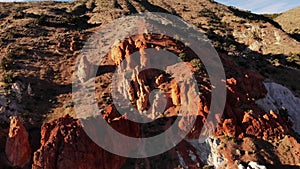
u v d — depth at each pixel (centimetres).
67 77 7044
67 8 12494
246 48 11125
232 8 14612
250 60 8712
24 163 5178
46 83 6825
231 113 5975
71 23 9631
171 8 13475
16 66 7125
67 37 8462
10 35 8425
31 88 6569
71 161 4981
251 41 11369
